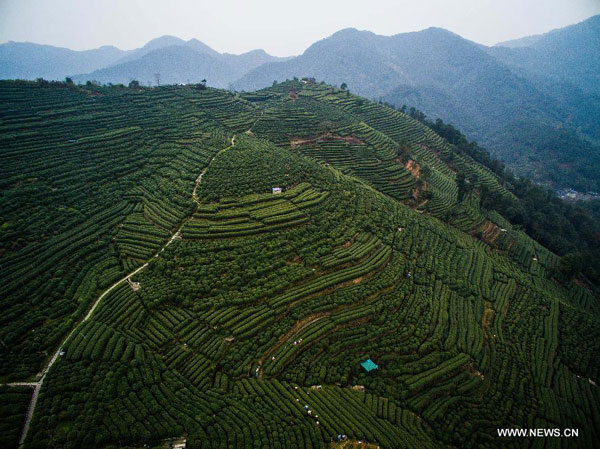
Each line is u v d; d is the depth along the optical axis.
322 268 74.62
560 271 103.75
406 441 47.41
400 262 83.00
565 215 165.88
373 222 93.12
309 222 85.38
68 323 55.34
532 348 73.25
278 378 54.59
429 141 177.38
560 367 70.44
